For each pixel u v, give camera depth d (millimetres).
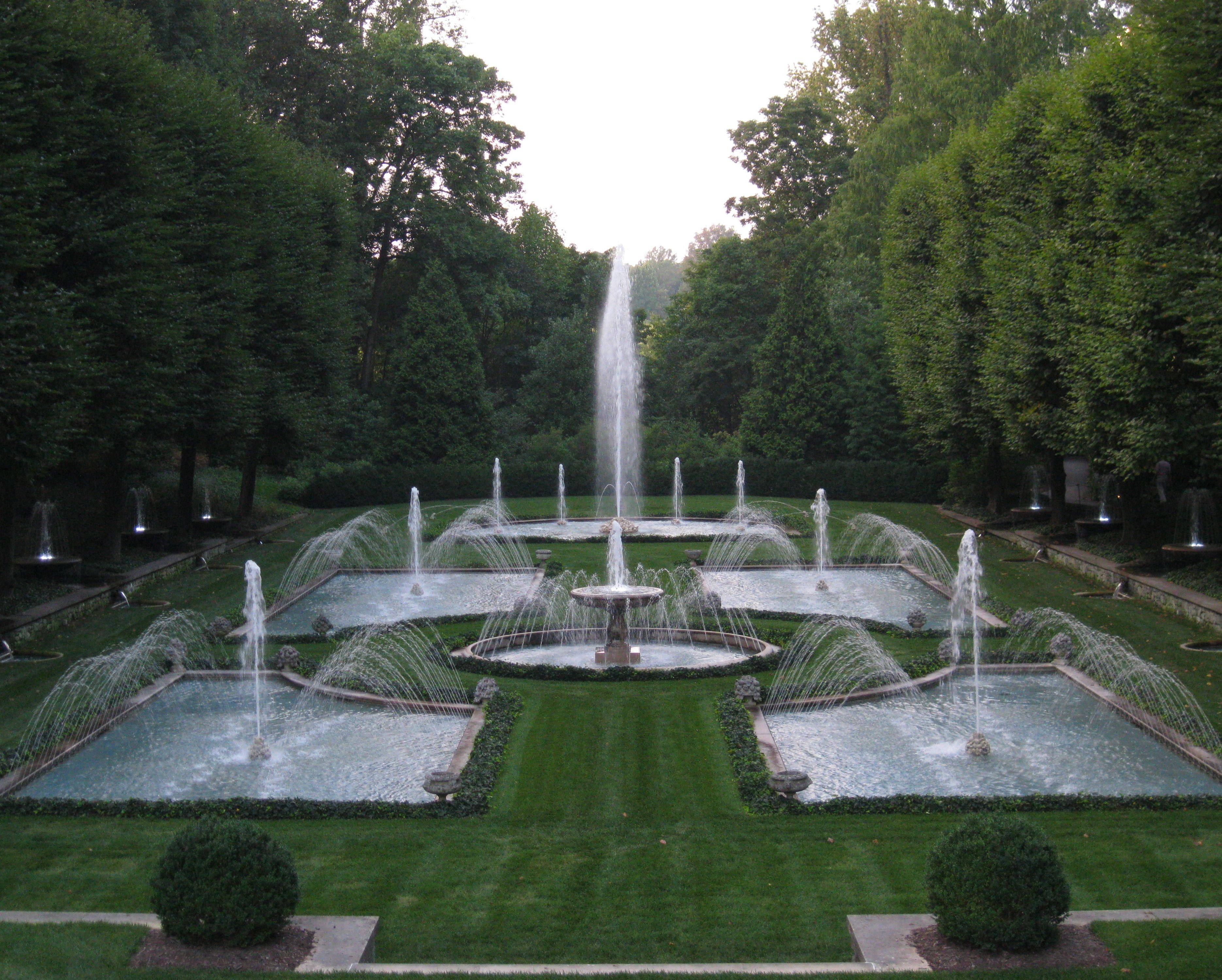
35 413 16875
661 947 7586
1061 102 23906
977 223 30312
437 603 22938
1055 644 16484
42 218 18141
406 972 6652
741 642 18328
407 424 45000
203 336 24250
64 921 7547
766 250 56000
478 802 10586
